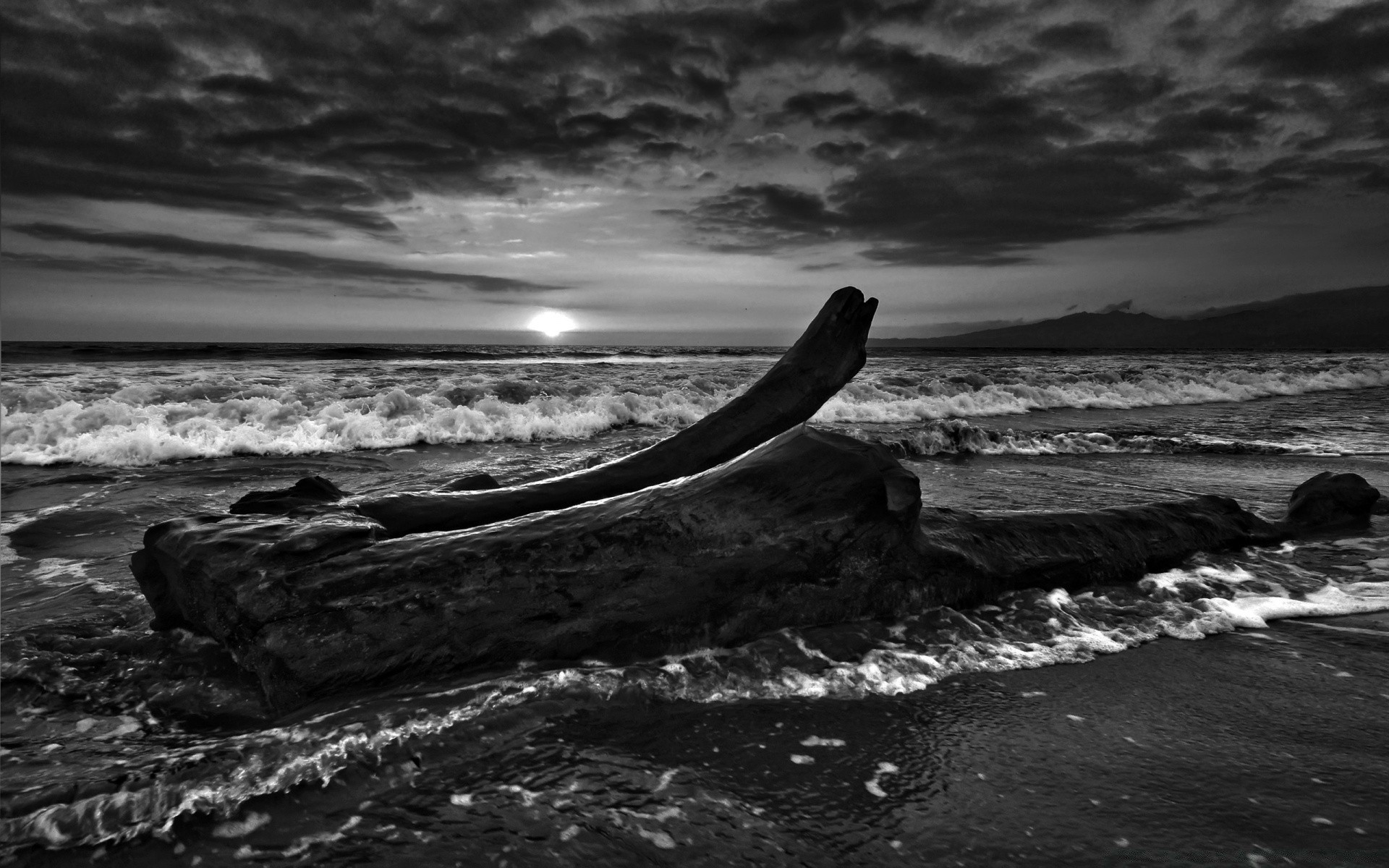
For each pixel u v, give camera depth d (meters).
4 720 2.55
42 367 21.14
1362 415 14.61
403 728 2.33
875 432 11.03
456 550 2.84
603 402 12.62
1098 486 6.84
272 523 2.96
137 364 24.53
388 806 2.02
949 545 3.48
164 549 2.91
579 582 2.85
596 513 3.03
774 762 2.29
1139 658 3.12
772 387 4.11
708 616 2.97
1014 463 8.51
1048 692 2.79
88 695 2.72
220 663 2.93
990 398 15.67
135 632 3.23
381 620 2.66
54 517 5.62
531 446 10.07
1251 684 2.87
